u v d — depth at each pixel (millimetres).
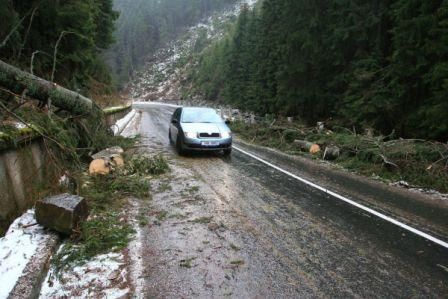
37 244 4070
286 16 18219
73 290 3408
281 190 7066
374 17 13719
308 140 13359
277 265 3959
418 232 5012
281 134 14562
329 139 12156
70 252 4094
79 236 4422
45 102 7492
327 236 4793
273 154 11797
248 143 14836
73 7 11141
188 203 6016
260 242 4539
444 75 10141
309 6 16422
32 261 3686
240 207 5898
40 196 5531
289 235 4793
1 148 4539
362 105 13414
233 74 36938
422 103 11883
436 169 8109
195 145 10289
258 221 5273
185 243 4453
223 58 48094
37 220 4398
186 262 3967
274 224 5176
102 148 9625
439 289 3566
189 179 7688
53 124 6422
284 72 18562
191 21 117812
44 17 10414
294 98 18391
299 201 6348
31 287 3258
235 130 19359
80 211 4633
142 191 6438
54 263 3861
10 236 4223
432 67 10812
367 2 14445
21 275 3412
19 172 5098
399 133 13156
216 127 10961
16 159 5016
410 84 11961
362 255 4258
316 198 6586
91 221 4797
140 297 3309
